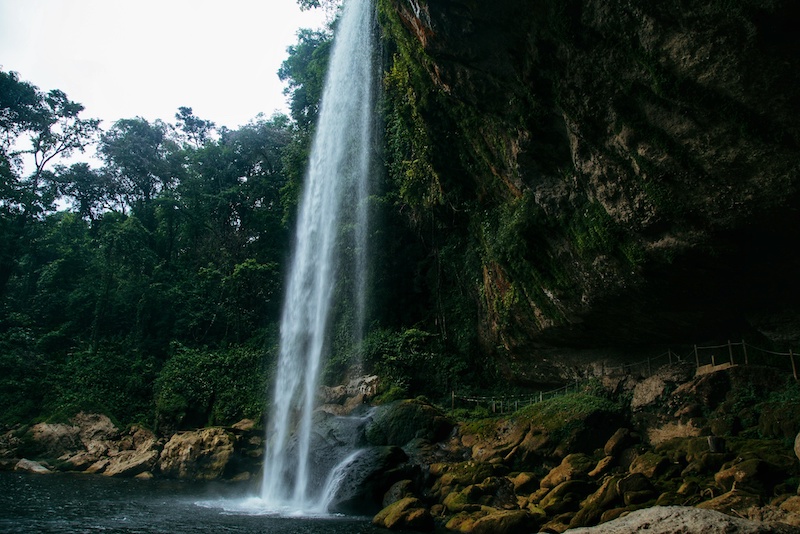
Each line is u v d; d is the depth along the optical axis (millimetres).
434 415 16922
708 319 12336
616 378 15234
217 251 38625
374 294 25859
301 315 29234
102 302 35219
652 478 10492
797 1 6461
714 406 12156
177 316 35062
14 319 33812
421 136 17562
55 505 13195
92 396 27859
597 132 10000
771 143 7699
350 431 17062
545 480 12219
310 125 33438
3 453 23328
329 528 10898
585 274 12766
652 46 8188
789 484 8625
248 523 11453
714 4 7152
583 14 8961
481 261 20125
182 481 20562
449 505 11898
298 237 31047
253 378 27625
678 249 9867
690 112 8305
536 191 12719
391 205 26922
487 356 21688
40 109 41375
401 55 16938
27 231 38531
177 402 26406
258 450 22359
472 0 10156
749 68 7305
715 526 6148
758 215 8570
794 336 11125
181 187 41469
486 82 11984
